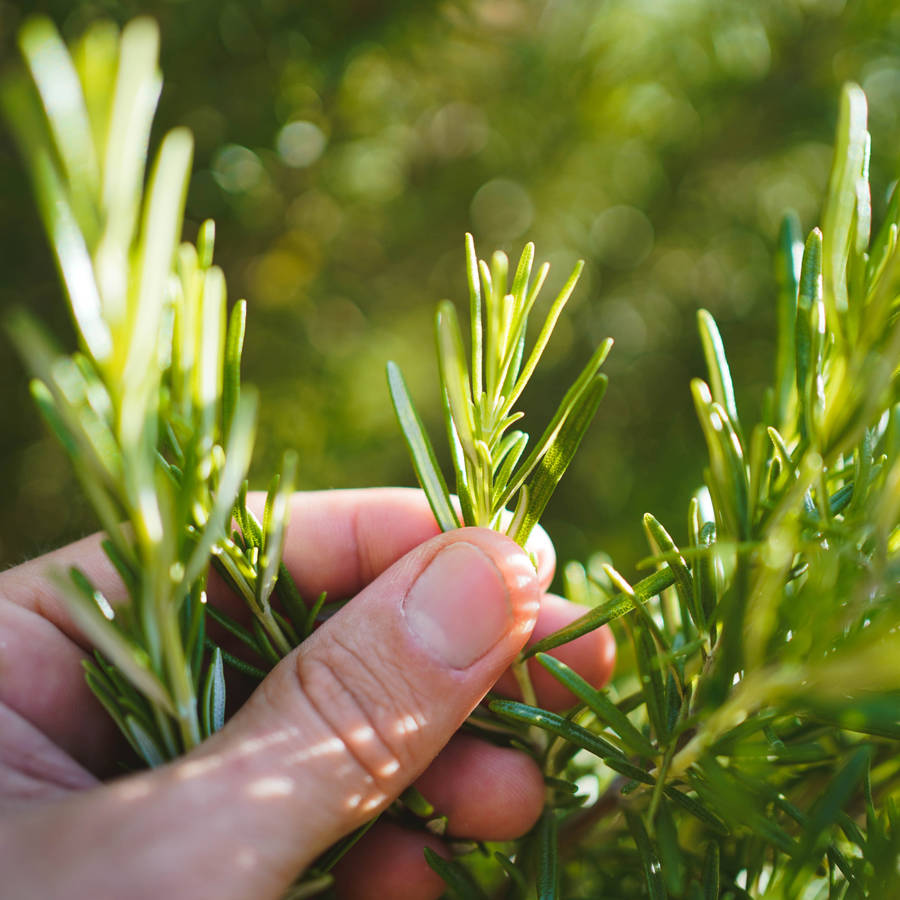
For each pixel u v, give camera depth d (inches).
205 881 5.5
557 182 15.8
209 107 13.8
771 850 6.3
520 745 6.9
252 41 13.1
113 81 4.2
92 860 5.4
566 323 16.6
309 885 5.9
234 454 4.6
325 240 16.6
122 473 4.7
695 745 5.3
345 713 6.2
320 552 8.8
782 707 5.2
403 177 16.3
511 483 6.1
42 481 15.8
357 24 13.1
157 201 4.3
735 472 5.0
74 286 4.4
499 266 5.4
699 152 14.8
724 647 5.0
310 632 6.7
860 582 4.8
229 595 8.3
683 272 16.1
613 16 13.3
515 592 6.4
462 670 6.4
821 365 5.3
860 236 4.9
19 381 15.0
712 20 12.8
